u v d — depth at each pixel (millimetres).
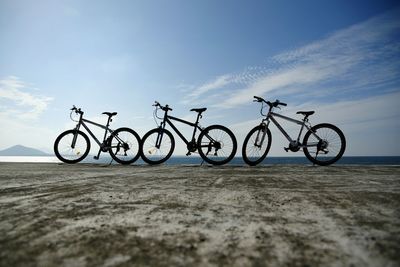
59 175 3479
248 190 2158
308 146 5402
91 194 2021
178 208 1558
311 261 838
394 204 1581
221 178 2994
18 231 1159
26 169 4613
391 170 3752
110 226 1217
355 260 839
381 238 1021
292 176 3100
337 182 2535
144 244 996
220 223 1253
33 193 2084
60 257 891
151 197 1895
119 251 934
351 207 1518
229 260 855
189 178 3031
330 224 1210
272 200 1753
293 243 987
